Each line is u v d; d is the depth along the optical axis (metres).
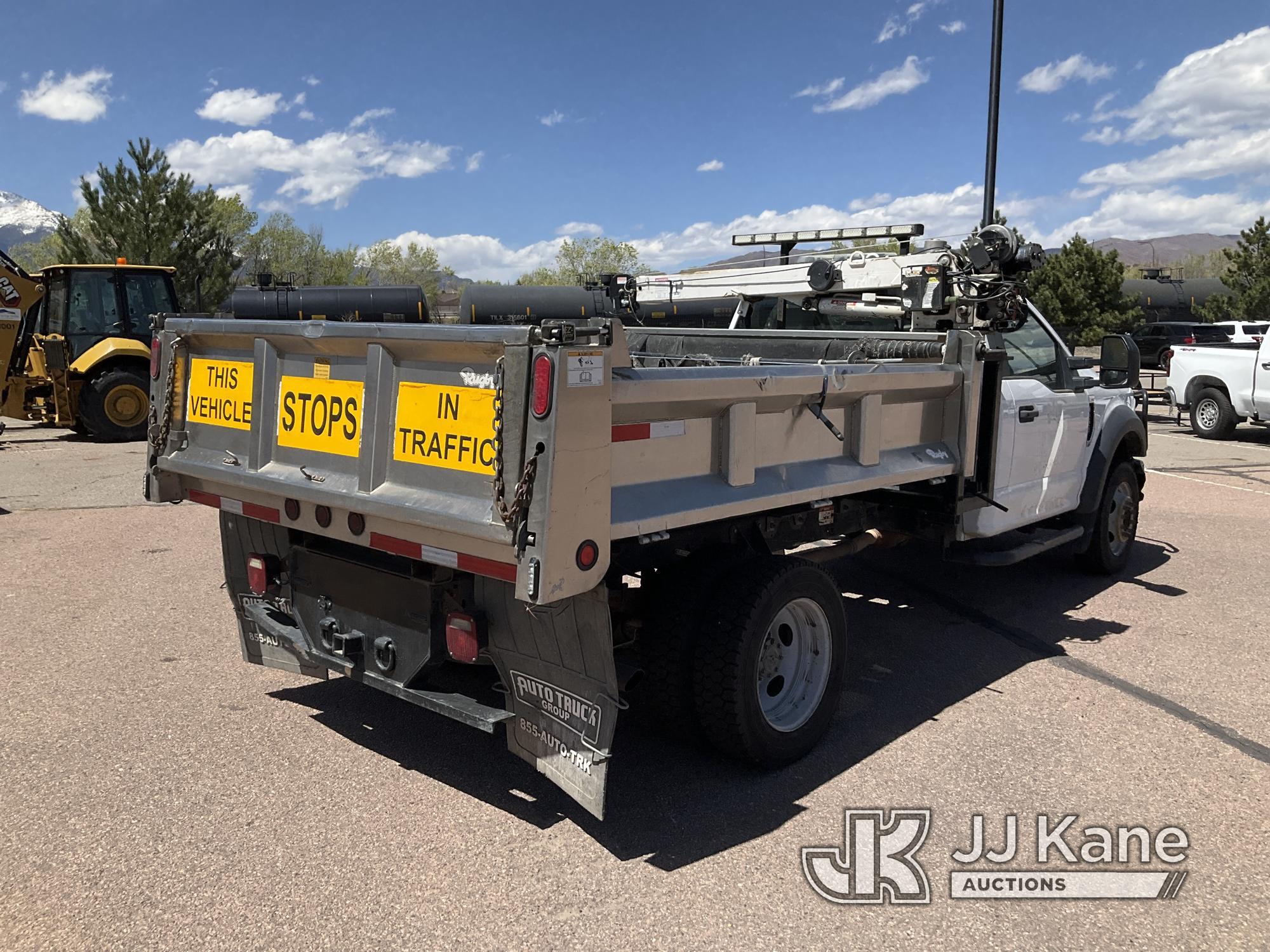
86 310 14.39
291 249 56.69
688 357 5.24
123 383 14.41
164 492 4.29
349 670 3.83
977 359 4.59
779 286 6.07
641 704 4.06
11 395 14.52
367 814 3.48
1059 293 33.78
